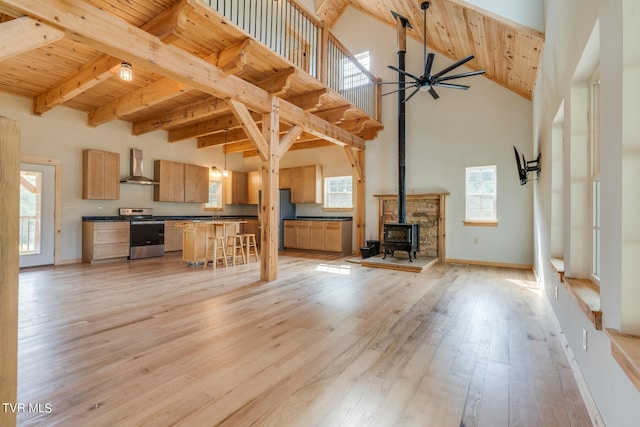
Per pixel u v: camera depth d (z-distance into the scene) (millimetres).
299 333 2660
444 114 6465
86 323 2838
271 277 4578
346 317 3061
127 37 2865
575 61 2090
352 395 1779
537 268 4754
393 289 4148
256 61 3980
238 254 6863
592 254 2135
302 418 1580
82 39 2646
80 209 6051
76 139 5957
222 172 8617
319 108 5840
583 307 1695
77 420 1542
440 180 6508
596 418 1521
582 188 2221
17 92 5102
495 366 2125
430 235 6617
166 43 3113
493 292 4016
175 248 7195
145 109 5883
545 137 3643
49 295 3744
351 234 7781
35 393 1763
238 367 2082
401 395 1783
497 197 5941
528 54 4070
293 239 8109
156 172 7172
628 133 1267
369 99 7035
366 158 7453
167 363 2127
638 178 1253
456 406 1685
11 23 2291
